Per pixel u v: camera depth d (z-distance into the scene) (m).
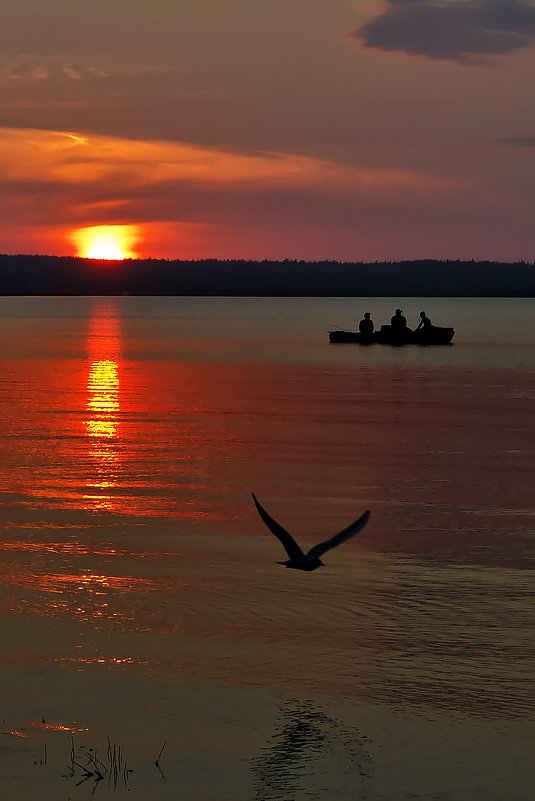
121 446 49.84
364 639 23.06
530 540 31.53
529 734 18.80
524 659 21.92
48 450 48.25
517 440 52.88
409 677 21.06
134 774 17.58
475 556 29.69
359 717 19.38
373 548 30.58
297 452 48.56
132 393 78.69
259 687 20.67
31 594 26.08
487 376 95.88
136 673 21.36
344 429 57.25
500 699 20.12
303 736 18.77
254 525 33.50
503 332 199.88
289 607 25.17
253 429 56.97
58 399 73.31
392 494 38.62
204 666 21.64
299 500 37.47
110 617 24.52
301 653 22.33
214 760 17.86
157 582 27.08
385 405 70.25
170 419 61.41
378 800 16.56
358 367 107.88
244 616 24.58
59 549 30.25
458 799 16.70
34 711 19.73
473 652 22.31
